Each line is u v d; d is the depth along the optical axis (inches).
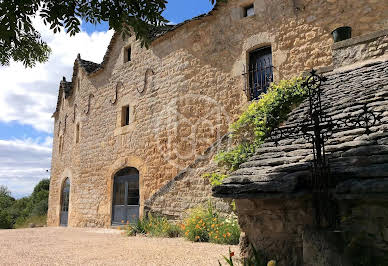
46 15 141.9
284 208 119.6
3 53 192.7
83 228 458.9
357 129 134.2
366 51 220.4
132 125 438.0
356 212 96.3
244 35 331.0
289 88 247.6
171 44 403.2
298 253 113.1
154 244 249.3
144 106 425.4
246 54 326.0
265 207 124.8
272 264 110.3
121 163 442.6
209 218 268.8
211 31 361.4
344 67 227.8
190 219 278.2
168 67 401.1
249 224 130.2
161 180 377.1
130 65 466.0
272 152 154.5
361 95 170.7
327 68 237.1
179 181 322.7
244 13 343.6
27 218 887.7
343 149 123.5
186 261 179.5
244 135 271.1
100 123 505.4
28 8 142.3
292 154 140.3
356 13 266.2
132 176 429.4
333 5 278.7
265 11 319.6
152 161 395.2
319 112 114.4
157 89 410.6
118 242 271.9
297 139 156.0
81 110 561.9
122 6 148.9
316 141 106.8
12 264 185.2
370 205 93.9
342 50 231.9
